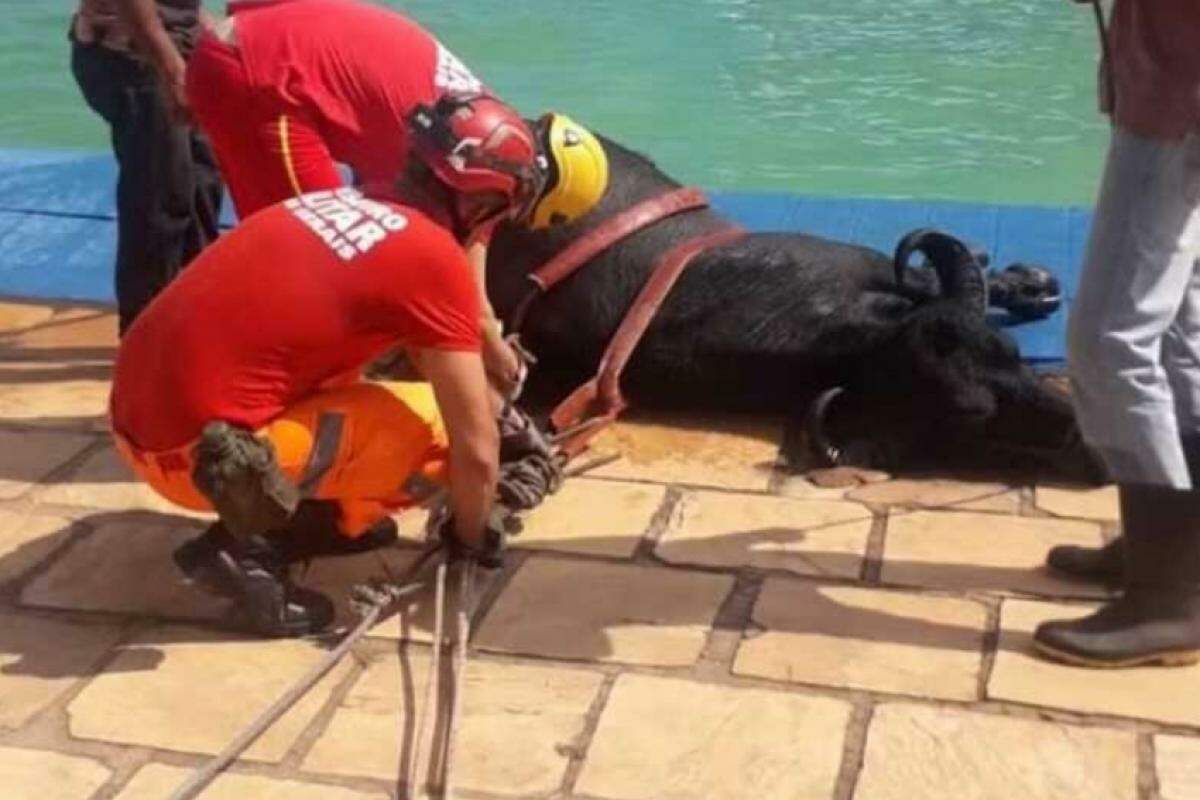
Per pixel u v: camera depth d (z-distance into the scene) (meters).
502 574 4.62
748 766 3.90
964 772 3.87
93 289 6.49
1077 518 4.90
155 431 4.11
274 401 4.09
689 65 11.32
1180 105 3.74
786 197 7.17
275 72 4.59
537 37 11.88
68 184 7.34
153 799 3.81
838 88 10.92
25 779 3.87
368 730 4.03
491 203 4.14
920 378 5.10
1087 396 4.00
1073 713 4.06
